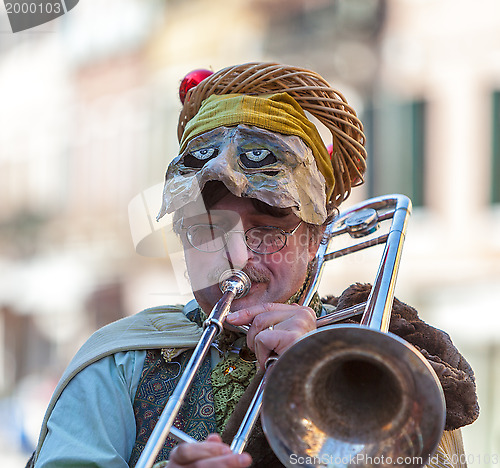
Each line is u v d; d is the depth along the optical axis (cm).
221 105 390
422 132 1923
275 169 375
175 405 319
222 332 380
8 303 2795
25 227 2752
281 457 308
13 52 2762
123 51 2597
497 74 1855
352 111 416
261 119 383
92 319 2316
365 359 310
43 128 2820
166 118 2486
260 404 333
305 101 402
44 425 385
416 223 1928
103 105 2645
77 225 2594
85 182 2680
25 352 2720
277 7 2127
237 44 2241
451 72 1897
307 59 2023
